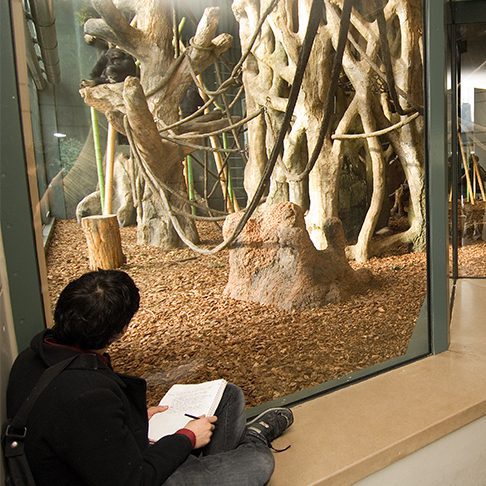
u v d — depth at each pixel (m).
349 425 2.04
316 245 2.74
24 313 1.64
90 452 1.14
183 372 2.06
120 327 1.33
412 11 2.96
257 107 2.46
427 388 2.33
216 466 1.52
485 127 4.41
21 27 1.53
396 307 2.68
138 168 2.04
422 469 2.02
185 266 2.22
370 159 3.02
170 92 2.14
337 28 2.70
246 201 2.52
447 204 2.66
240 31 2.40
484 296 3.86
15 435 1.16
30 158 1.61
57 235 1.88
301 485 1.70
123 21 1.94
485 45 4.16
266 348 2.28
